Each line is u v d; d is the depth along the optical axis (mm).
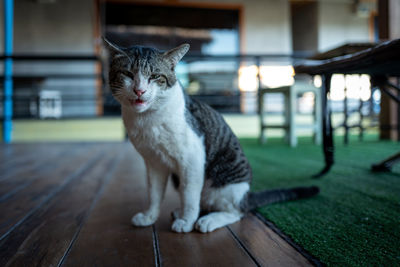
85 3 6117
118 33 6434
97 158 2906
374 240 928
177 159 1072
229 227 1113
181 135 1041
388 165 1914
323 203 1329
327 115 1806
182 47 1085
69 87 6113
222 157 1185
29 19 5980
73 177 2059
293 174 1949
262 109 3664
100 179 1995
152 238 1032
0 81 4949
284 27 6832
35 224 1174
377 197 1378
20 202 1476
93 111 6102
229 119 5695
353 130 4812
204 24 6730
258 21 6754
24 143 4266
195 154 1069
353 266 776
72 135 5371
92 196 1585
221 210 1202
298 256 867
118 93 1045
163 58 1050
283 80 6582
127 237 1043
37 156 3059
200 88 6090
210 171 1182
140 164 2566
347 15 7199
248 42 6746
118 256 899
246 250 918
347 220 1108
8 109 4672
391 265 776
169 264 839
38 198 1545
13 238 1038
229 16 6777
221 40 6820
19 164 2592
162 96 1015
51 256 901
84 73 6129
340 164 2195
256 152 2955
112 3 6277
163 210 1355
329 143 1823
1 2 4703
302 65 1788
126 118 1064
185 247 951
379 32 3475
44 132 5316
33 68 6016
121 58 1039
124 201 1492
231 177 1177
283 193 1364
